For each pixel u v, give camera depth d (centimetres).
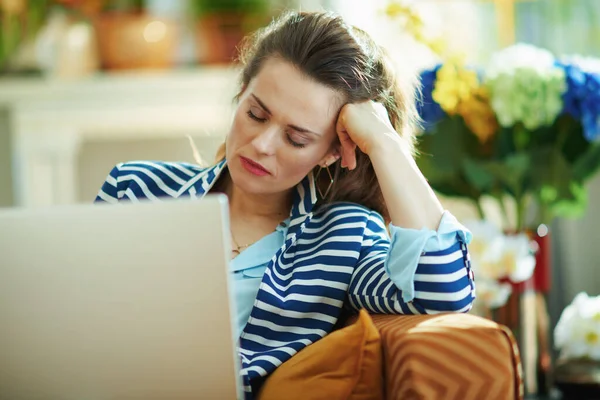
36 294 151
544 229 270
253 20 456
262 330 189
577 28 383
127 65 453
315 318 192
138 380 153
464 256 181
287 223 202
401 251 178
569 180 268
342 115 189
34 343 152
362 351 163
